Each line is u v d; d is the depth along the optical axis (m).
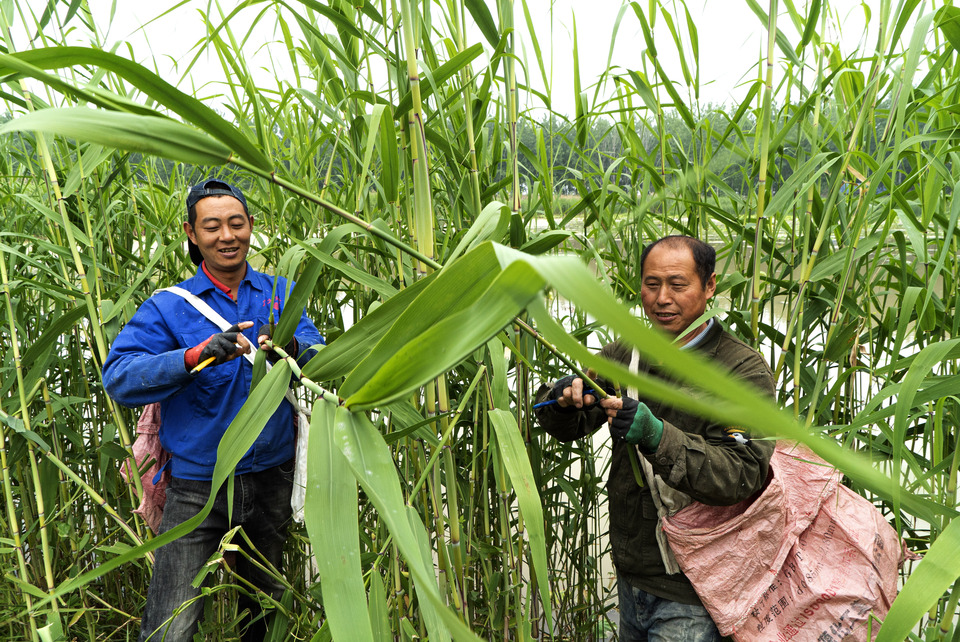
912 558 1.53
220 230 1.80
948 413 1.56
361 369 0.69
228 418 1.78
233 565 1.94
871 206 1.80
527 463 1.06
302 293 1.06
